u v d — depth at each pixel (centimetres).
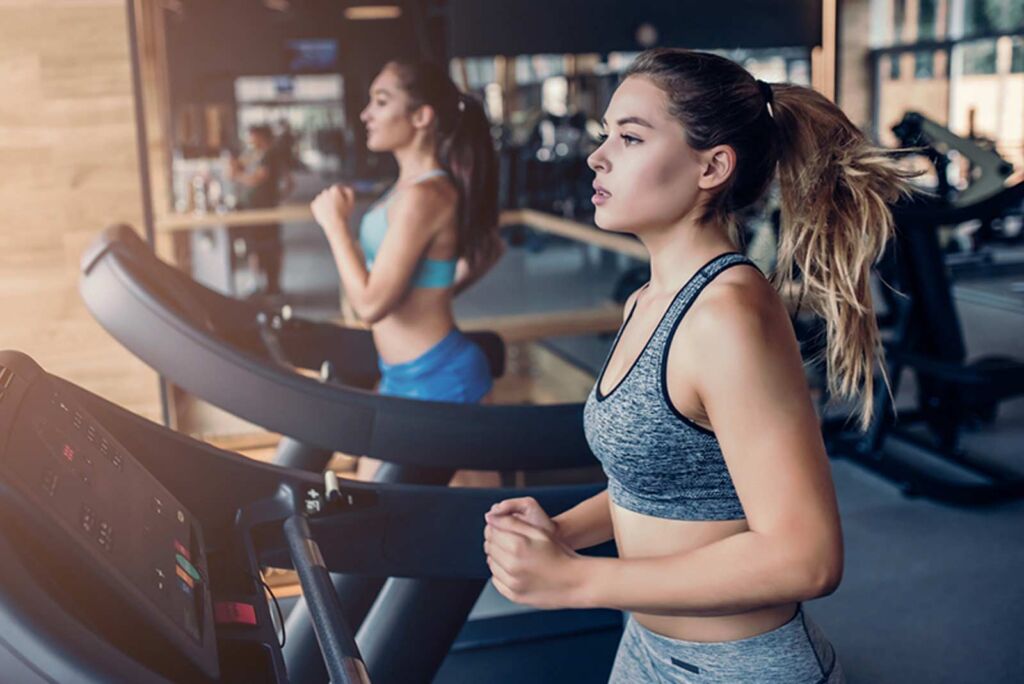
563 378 434
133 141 282
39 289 282
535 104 1404
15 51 273
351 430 206
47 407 112
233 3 1182
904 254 448
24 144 276
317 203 266
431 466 210
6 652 83
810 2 530
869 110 818
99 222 283
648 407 120
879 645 303
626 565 116
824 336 143
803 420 112
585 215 1162
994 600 329
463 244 270
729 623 125
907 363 441
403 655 198
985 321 737
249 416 205
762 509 111
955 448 460
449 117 263
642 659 134
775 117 132
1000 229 1000
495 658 239
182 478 143
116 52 277
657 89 123
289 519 140
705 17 537
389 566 154
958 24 958
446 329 271
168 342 201
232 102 1205
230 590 128
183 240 671
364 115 268
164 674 96
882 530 388
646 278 530
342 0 1306
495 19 546
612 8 547
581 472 369
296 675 196
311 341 291
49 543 93
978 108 972
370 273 262
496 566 120
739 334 112
